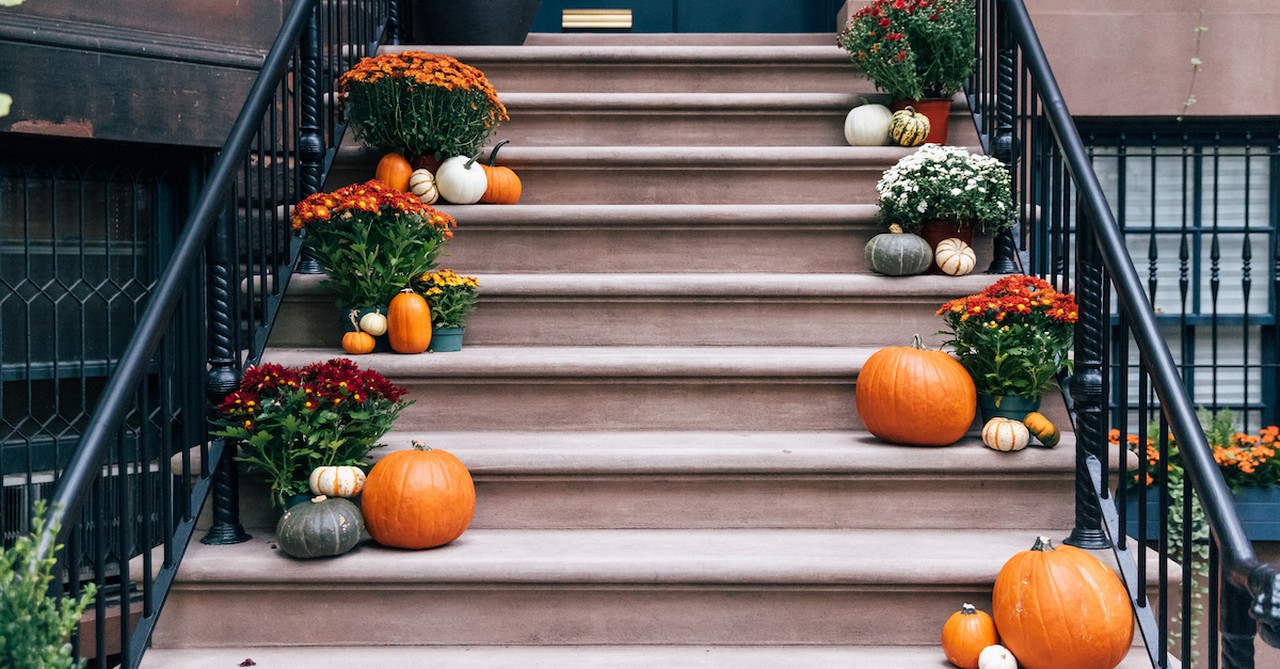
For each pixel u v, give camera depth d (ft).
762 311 10.29
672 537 8.41
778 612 7.80
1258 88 14.08
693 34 15.75
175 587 7.65
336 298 10.14
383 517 7.84
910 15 12.03
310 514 7.64
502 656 7.55
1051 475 8.59
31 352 10.76
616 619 7.80
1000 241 10.47
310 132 10.66
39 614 4.73
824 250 11.07
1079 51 14.10
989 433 8.57
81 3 10.13
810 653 7.63
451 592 7.77
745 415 9.53
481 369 9.34
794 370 9.36
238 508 8.35
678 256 11.07
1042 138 9.96
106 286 11.16
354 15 13.65
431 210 9.85
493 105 11.65
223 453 8.16
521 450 8.61
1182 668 6.93
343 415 8.27
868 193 11.85
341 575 7.63
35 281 10.75
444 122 11.19
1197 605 12.85
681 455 8.54
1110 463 8.97
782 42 15.65
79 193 10.95
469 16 14.37
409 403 8.55
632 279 10.18
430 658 7.50
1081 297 8.21
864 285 10.11
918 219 10.44
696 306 10.28
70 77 10.01
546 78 13.61
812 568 7.66
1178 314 14.74
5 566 4.70
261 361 9.31
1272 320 14.61
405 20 15.05
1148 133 14.62
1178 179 14.66
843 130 12.80
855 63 12.79
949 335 10.18
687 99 12.65
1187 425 6.26
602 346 10.30
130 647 7.18
